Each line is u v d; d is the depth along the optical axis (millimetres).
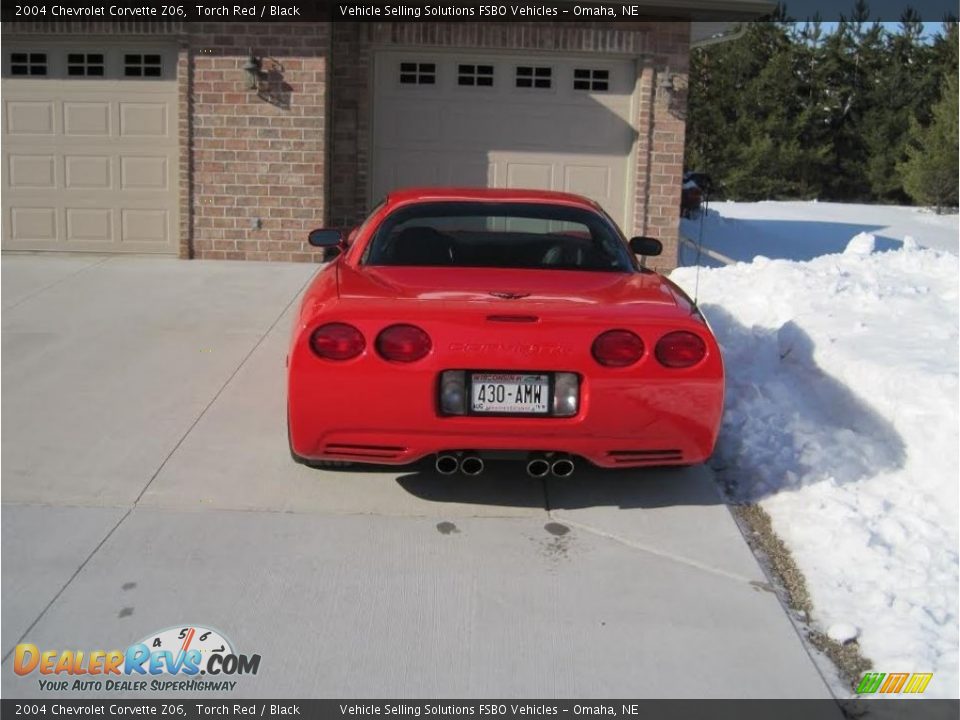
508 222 5258
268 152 10453
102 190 10766
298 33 10250
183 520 4383
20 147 10727
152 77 10531
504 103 10945
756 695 3236
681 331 4164
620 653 3445
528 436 4141
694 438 4258
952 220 22047
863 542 4098
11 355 6805
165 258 10688
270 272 9875
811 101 34031
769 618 3689
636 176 10930
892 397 5180
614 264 5113
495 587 3867
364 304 4195
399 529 4352
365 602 3736
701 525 4453
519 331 4082
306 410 4145
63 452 5121
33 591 3752
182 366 6656
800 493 4656
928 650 3416
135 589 3785
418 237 5141
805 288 7430
